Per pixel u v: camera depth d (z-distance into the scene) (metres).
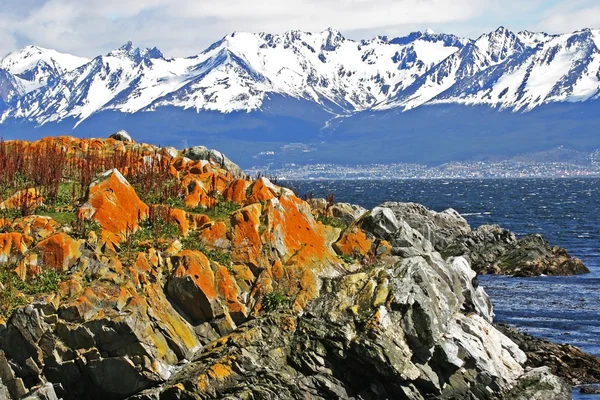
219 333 46.41
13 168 58.38
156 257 47.66
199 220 52.81
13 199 52.59
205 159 67.75
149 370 42.78
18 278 45.50
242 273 49.34
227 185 58.38
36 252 46.25
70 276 45.56
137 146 68.88
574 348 56.22
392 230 57.19
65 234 46.91
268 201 52.72
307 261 50.59
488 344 48.38
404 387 44.00
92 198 50.25
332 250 55.00
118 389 42.94
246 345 44.06
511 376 48.12
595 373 52.91
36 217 49.50
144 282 45.97
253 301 48.31
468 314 52.22
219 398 42.06
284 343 44.69
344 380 44.28
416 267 46.59
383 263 53.53
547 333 62.62
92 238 47.78
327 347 44.22
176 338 44.62
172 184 58.22
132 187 53.41
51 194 53.91
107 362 42.81
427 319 44.59
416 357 44.91
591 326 64.88
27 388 42.72
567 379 51.97
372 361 43.44
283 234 51.66
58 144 67.19
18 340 42.75
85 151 66.19
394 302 44.75
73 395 43.31
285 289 48.97
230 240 50.59
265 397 41.88
